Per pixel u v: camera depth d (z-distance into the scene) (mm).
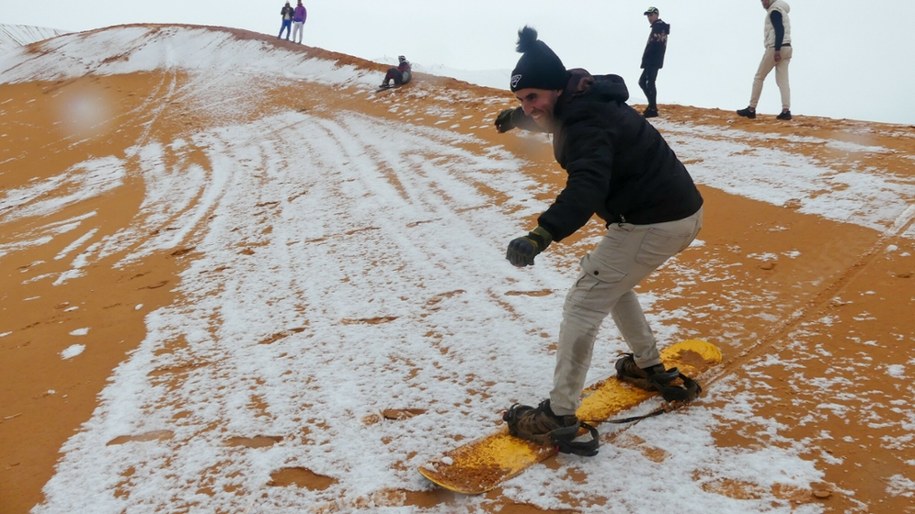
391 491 2682
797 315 3799
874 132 8172
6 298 6672
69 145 19109
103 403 3828
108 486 2986
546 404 2756
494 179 8234
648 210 2484
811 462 2557
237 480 2900
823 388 3049
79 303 6000
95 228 9680
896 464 2492
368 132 14148
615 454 2727
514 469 2678
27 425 3688
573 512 2432
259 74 25234
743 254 4793
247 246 7090
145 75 28219
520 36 2457
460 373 3646
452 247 5996
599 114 2373
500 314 4383
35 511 2865
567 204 2256
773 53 9594
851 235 4816
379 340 4230
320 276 5723
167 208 10234
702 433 2811
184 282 6102
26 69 32156
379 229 6938
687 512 2359
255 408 3531
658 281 4582
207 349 4445
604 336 3787
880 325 3543
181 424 3467
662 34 10812
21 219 12125
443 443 2982
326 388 3666
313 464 2939
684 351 3471
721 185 6621
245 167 12883
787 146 7867
